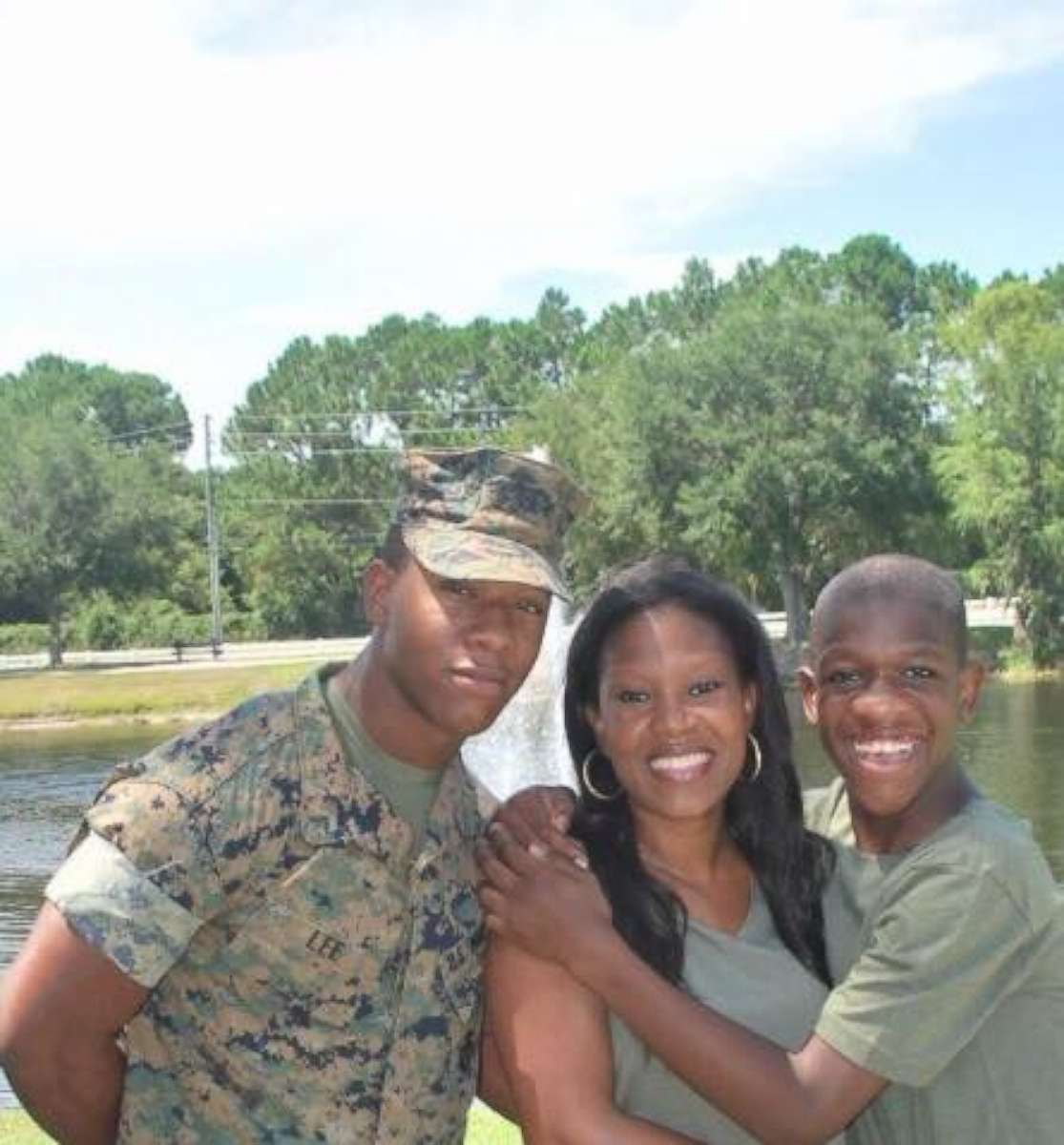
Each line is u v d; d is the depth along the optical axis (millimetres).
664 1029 2666
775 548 44938
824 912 3041
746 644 2949
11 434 54750
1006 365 40938
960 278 76688
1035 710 32781
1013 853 2830
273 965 2586
